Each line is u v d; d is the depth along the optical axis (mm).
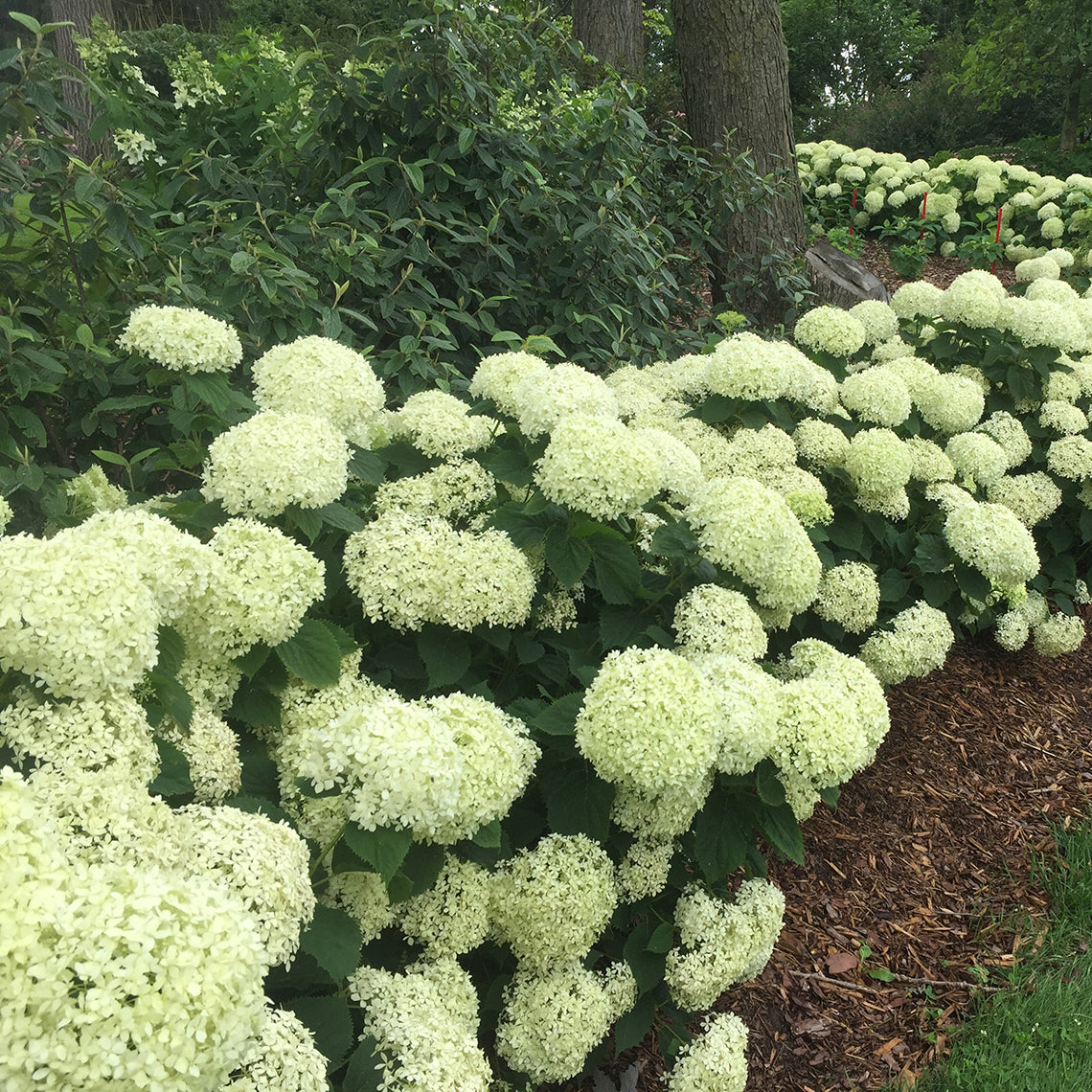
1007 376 5125
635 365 5164
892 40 24953
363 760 1656
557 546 2432
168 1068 1092
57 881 1126
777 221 7262
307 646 2025
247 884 1514
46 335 3283
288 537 2090
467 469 2660
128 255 3309
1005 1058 2709
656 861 2363
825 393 4055
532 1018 2125
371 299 4367
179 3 16125
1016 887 3496
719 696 2182
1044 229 11586
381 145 4441
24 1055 1025
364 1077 1672
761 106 7340
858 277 8414
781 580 2682
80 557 1581
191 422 2760
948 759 4137
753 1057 2744
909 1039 2854
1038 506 4738
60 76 3135
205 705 1977
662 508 2828
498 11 5051
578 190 5180
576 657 2439
